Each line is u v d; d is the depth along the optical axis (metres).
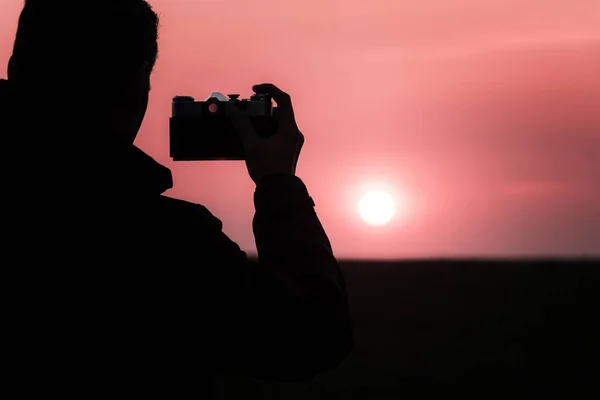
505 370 16.44
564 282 50.50
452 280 53.66
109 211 1.47
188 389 1.50
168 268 1.47
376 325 26.66
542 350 20.22
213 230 1.54
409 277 56.94
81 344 1.43
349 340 1.55
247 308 1.47
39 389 1.42
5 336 1.43
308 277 1.53
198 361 1.51
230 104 1.81
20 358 1.42
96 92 1.50
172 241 1.48
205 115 1.83
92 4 1.50
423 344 21.50
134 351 1.45
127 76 1.53
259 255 1.58
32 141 1.47
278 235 1.57
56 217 1.46
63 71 1.50
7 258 1.45
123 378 1.44
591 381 14.77
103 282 1.45
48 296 1.44
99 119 1.51
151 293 1.46
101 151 1.48
